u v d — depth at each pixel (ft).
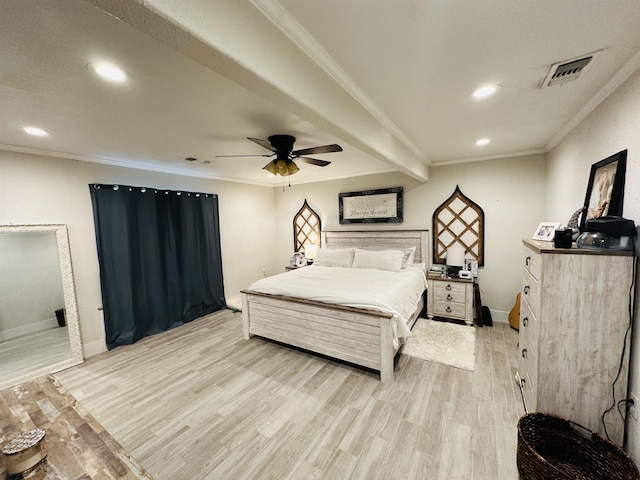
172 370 9.48
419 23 3.96
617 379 5.23
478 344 10.60
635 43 4.46
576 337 5.46
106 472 3.62
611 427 5.33
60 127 7.45
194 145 9.53
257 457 5.82
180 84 5.34
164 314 13.01
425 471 5.38
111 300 11.25
